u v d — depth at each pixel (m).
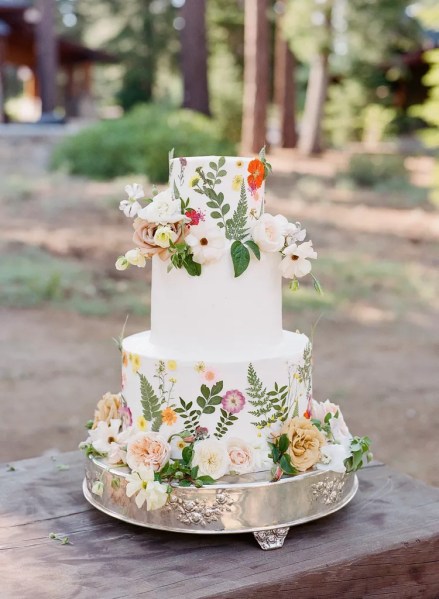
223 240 2.09
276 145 22.72
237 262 2.08
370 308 9.05
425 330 8.31
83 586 1.89
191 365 2.09
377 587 2.08
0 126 19.69
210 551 2.07
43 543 2.13
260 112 17.03
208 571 1.96
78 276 9.55
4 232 11.05
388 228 12.92
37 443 5.15
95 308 8.53
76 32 35.97
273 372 2.13
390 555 2.09
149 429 2.17
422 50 25.52
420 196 15.20
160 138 14.20
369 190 15.84
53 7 20.89
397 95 27.61
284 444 2.12
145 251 2.10
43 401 5.97
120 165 14.38
